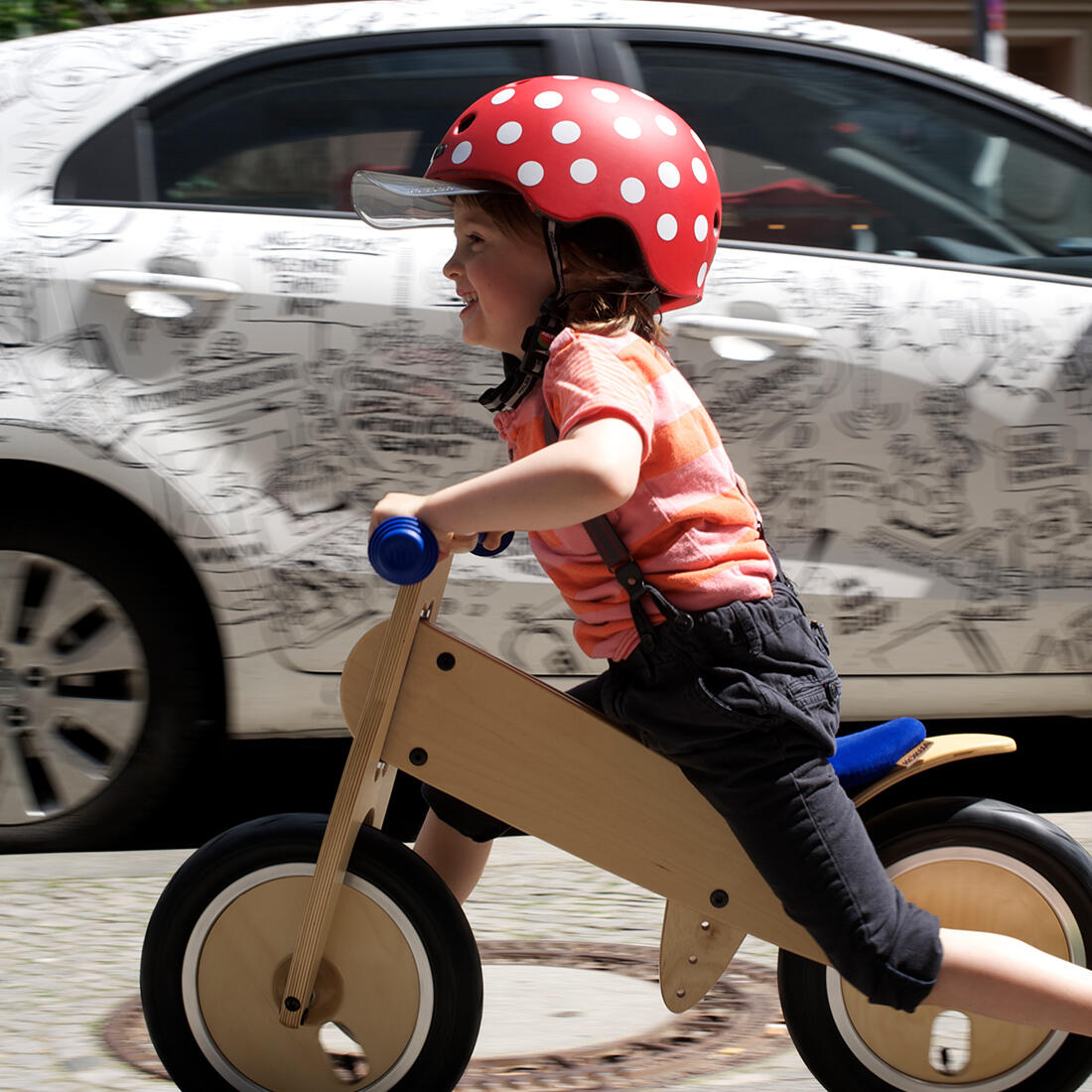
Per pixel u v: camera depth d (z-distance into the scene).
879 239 3.39
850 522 3.25
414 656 1.95
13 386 3.08
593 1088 2.20
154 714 3.20
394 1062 2.00
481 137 1.93
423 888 1.97
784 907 1.91
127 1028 2.38
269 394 3.16
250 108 3.35
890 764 2.05
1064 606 3.33
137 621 3.18
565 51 3.43
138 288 3.14
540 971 2.63
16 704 3.19
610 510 1.76
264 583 3.15
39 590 3.18
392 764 1.97
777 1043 2.36
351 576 3.17
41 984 2.55
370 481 3.19
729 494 1.93
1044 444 3.31
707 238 2.01
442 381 3.18
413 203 2.28
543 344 1.91
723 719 1.84
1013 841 2.07
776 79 3.48
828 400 3.23
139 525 3.18
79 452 3.08
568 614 3.24
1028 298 3.36
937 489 3.27
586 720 1.95
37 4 6.07
